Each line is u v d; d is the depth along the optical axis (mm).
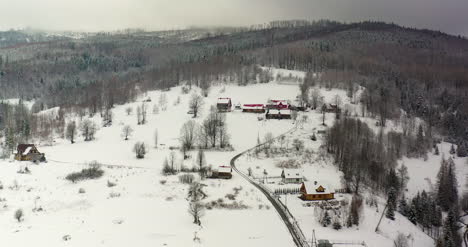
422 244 87125
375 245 75938
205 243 70688
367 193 115375
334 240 75938
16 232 71438
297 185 111750
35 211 82688
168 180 109312
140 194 96500
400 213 109500
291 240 73938
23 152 133375
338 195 106875
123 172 117875
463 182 153250
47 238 69438
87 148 156750
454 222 107375
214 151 150500
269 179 118312
